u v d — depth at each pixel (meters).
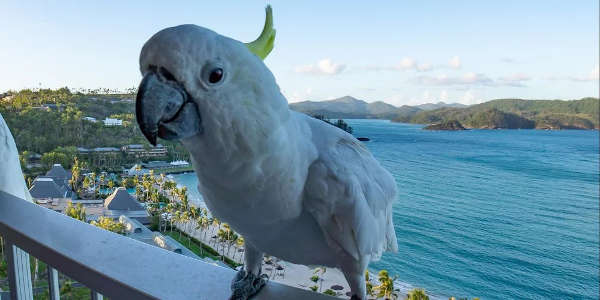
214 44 0.81
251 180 0.94
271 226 1.09
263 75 0.88
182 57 0.79
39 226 1.78
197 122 0.85
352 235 1.11
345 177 1.09
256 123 0.87
